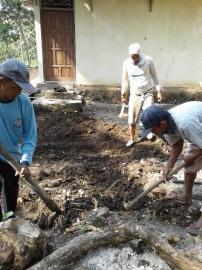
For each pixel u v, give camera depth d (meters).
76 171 3.55
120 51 6.96
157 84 4.36
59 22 6.95
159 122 2.32
